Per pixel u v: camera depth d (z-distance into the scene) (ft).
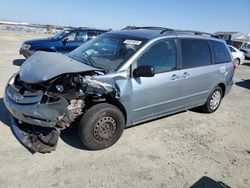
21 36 106.83
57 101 11.91
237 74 46.75
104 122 13.25
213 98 20.67
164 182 11.60
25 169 11.49
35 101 11.90
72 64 13.35
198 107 21.17
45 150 12.39
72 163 12.26
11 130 14.70
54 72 12.23
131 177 11.68
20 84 13.53
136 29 18.12
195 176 12.28
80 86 12.57
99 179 11.31
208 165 13.33
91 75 13.11
